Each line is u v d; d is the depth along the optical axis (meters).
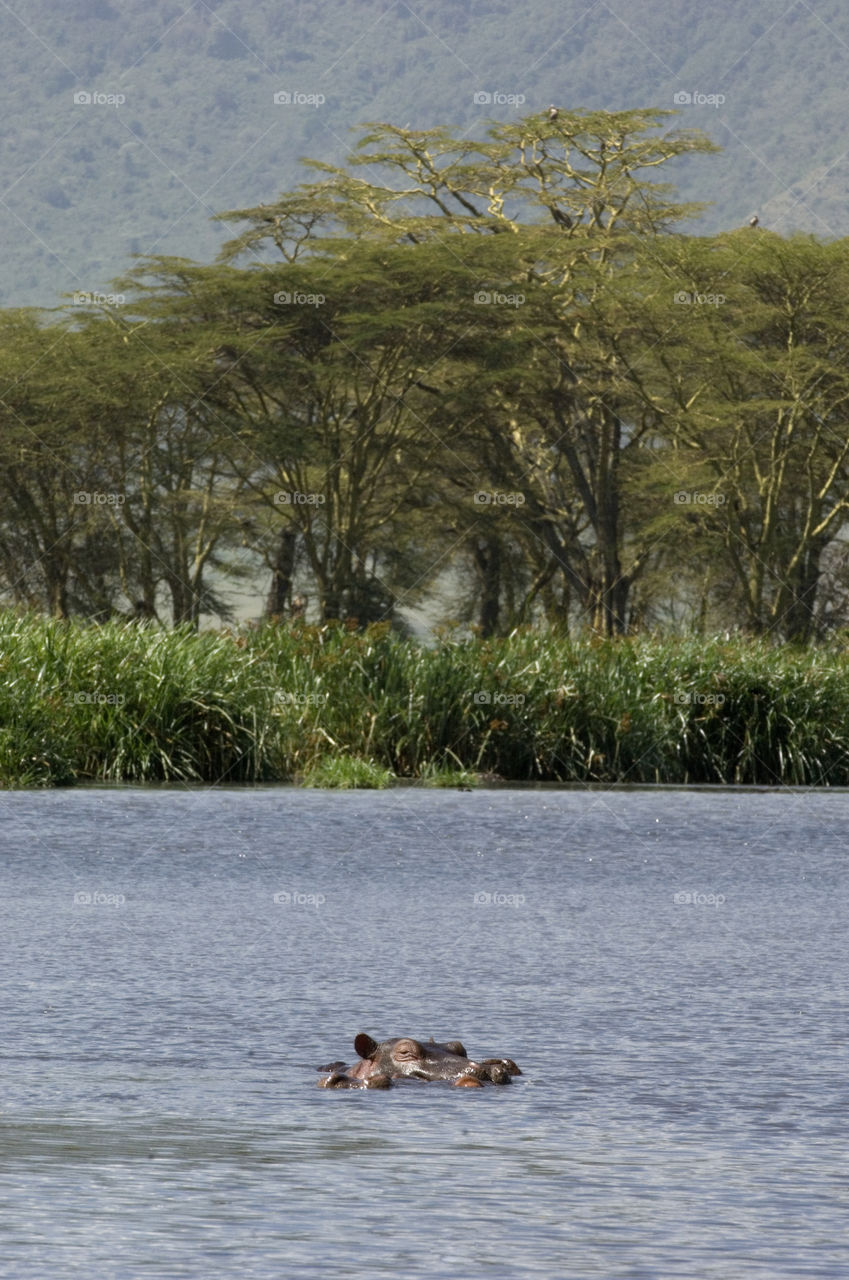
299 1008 28.23
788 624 198.75
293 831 59.53
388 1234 16.45
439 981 31.03
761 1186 18.23
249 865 50.31
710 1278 15.17
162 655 83.44
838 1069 23.97
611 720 87.50
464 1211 17.27
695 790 81.44
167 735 80.44
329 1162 19.17
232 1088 22.80
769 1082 23.17
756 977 31.61
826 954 34.69
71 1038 25.78
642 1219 17.00
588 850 55.81
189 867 49.69
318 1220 16.92
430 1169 18.88
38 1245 16.05
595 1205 17.52
